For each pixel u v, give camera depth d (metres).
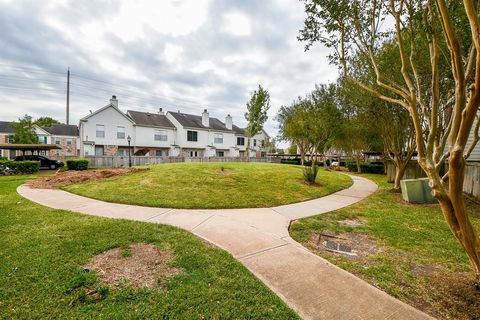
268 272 2.83
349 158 30.22
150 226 4.32
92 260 2.97
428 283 2.74
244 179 9.65
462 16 4.34
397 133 9.55
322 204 6.97
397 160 9.59
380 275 2.90
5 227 4.18
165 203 6.30
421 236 4.32
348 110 10.55
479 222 5.21
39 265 2.79
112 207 5.96
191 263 2.96
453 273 2.99
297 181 10.12
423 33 3.41
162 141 29.83
